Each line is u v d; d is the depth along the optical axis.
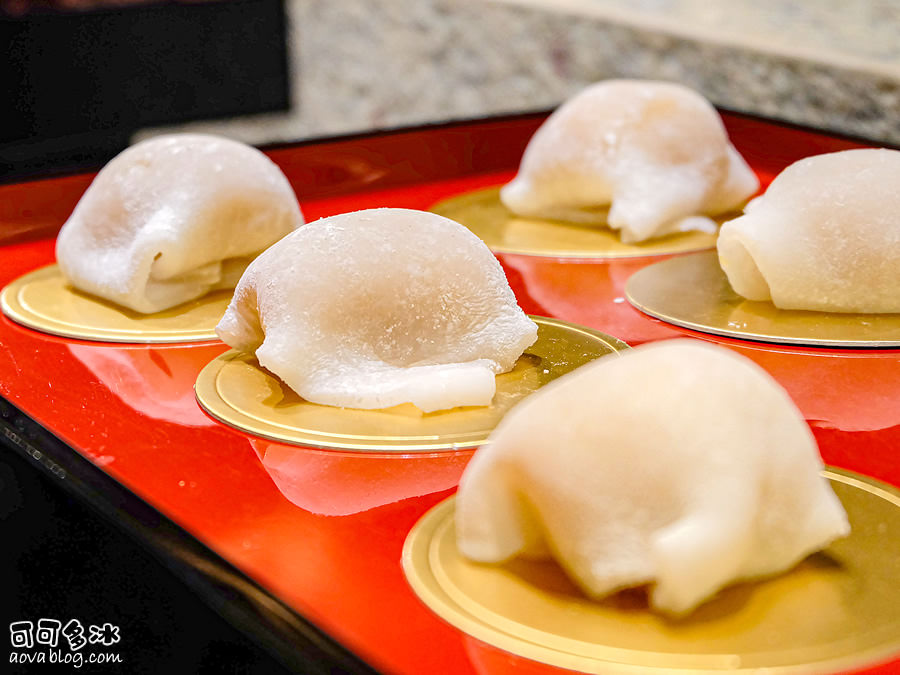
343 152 0.44
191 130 0.78
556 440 0.20
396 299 0.28
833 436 0.26
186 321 0.32
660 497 0.20
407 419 0.26
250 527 0.23
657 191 0.38
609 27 0.73
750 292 0.32
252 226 0.33
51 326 0.32
